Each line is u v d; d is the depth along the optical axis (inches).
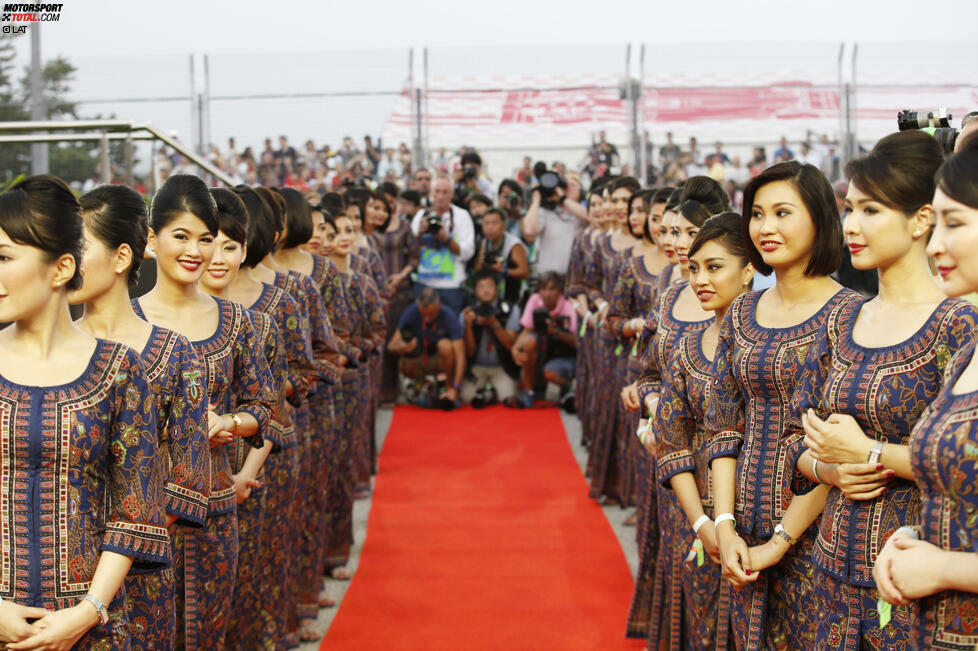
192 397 117.0
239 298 166.7
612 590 207.2
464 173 462.6
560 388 409.1
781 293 122.8
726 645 132.3
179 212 134.4
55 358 97.1
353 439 223.5
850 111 566.9
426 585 211.0
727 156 577.9
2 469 95.5
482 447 340.8
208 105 556.1
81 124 276.2
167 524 108.0
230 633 157.5
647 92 586.6
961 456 80.8
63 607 96.0
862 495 100.8
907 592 84.6
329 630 187.2
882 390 99.5
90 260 111.2
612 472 268.2
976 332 89.4
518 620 191.0
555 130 574.9
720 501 124.7
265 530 164.2
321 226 237.0
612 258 269.3
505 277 418.9
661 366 153.3
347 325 220.2
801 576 117.2
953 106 560.4
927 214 100.5
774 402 121.3
